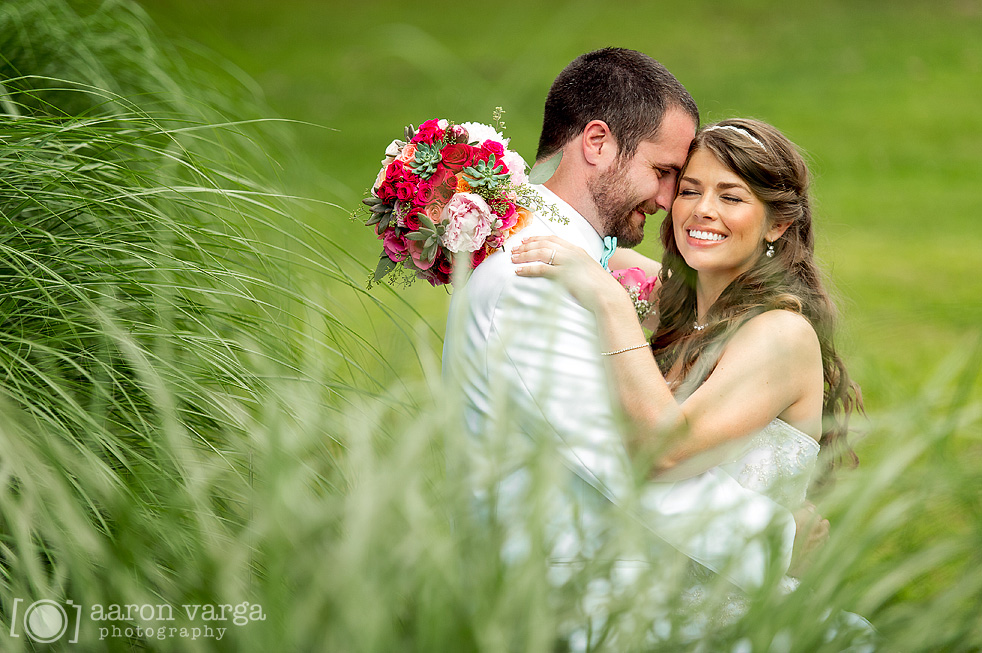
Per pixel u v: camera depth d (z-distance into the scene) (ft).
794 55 72.23
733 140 11.09
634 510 6.14
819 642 5.63
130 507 6.24
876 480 6.08
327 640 5.13
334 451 7.59
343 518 5.67
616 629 5.50
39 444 6.68
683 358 11.89
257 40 71.77
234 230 10.09
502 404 6.35
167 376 7.85
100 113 11.94
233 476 7.31
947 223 40.55
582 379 8.98
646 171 11.34
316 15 79.66
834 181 48.26
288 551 5.42
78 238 8.69
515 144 37.55
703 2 85.97
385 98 60.75
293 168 14.71
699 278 12.19
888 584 5.76
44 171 8.95
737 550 6.04
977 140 54.85
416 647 5.17
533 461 5.85
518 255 9.86
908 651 5.67
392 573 5.28
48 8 12.47
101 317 7.51
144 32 13.47
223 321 9.34
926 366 18.47
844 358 11.81
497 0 81.82
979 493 6.41
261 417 7.79
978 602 5.85
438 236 10.11
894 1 85.71
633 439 9.05
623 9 81.71
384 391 8.49
